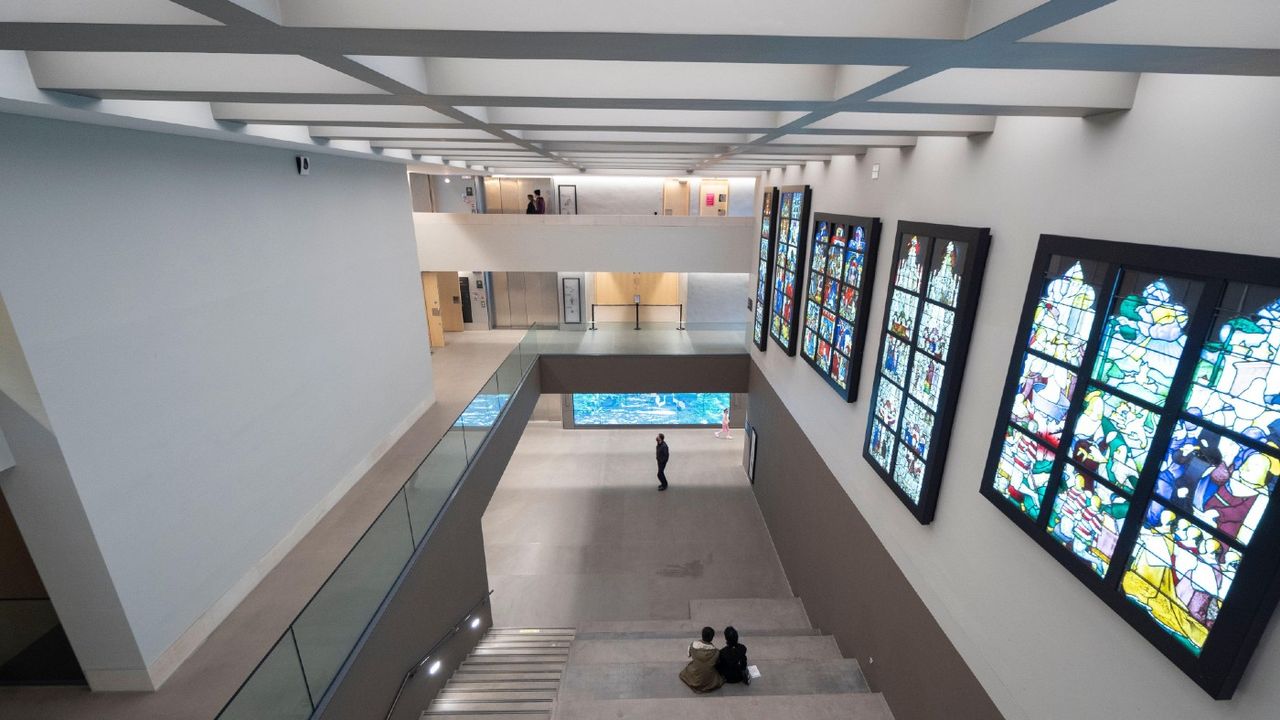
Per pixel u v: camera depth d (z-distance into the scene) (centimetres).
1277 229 239
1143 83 304
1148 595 295
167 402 459
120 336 418
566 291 1675
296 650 404
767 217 1155
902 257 573
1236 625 251
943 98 307
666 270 1400
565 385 1378
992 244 439
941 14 191
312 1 177
